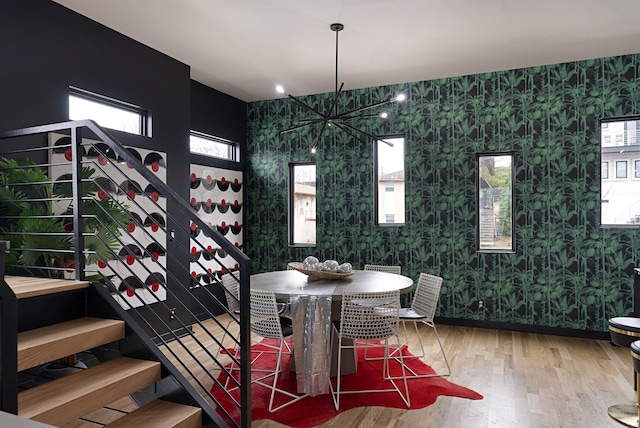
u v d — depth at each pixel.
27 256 2.80
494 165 5.33
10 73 3.26
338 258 6.00
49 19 3.52
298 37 4.19
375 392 3.28
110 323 2.35
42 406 1.76
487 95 5.25
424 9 3.62
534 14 3.71
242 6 3.58
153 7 3.62
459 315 5.37
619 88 4.71
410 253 5.61
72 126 2.53
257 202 6.52
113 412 2.93
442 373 3.70
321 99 6.14
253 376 3.63
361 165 5.88
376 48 4.48
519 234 5.12
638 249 4.65
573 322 4.89
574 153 4.89
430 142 5.52
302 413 2.93
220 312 5.84
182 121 4.91
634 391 3.30
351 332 3.08
